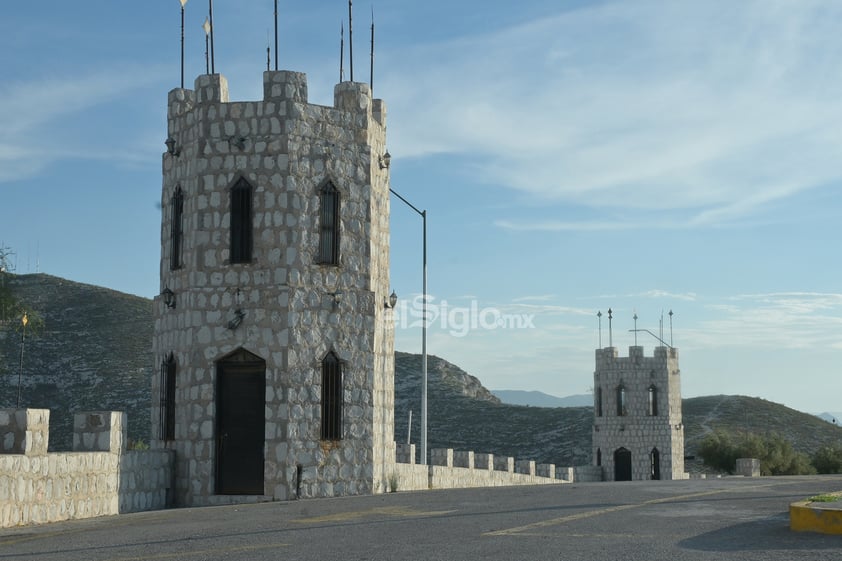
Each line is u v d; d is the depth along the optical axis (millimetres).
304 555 14703
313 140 31297
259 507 25531
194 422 30281
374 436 31719
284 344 30156
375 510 22594
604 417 95250
